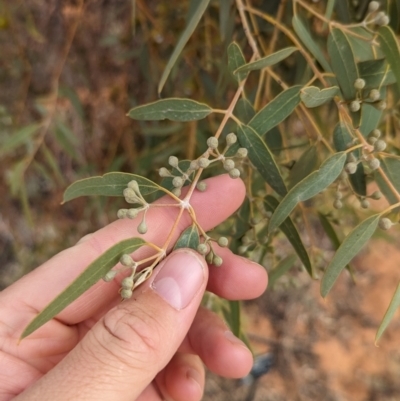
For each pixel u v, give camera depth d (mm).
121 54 269
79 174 327
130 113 147
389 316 116
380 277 521
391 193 140
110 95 302
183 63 268
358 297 519
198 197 164
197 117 148
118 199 313
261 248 215
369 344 504
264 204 177
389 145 194
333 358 499
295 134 292
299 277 503
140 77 299
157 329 132
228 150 146
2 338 167
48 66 305
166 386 214
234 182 165
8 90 315
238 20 224
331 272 125
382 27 137
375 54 159
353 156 138
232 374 204
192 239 141
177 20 255
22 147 334
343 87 144
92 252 170
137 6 264
